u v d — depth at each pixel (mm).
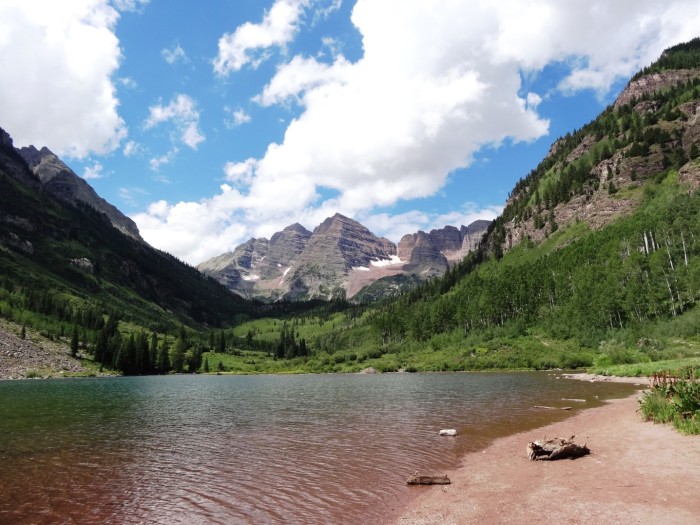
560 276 174250
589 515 15172
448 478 21953
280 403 62969
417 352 184750
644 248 159375
